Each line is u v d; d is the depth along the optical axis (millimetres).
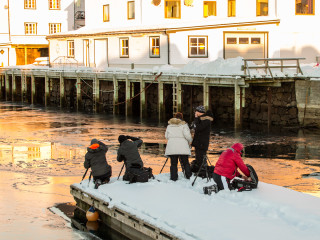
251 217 9008
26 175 16062
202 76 26672
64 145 21828
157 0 37562
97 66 41219
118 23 40344
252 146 21516
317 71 27109
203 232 8320
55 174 16219
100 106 36250
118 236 10352
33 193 13789
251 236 8094
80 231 10656
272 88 27891
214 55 34750
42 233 10562
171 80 29000
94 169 11727
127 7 39406
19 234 10492
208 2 37562
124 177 11836
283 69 28844
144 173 11555
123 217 9922
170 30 34281
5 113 35688
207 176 11508
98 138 23781
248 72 25234
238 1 37281
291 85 27078
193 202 9945
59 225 11062
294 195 10148
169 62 34844
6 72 48156
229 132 25422
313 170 16812
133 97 32656
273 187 10797
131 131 26125
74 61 43125
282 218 8938
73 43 43406
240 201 9961
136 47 37281
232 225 8609
